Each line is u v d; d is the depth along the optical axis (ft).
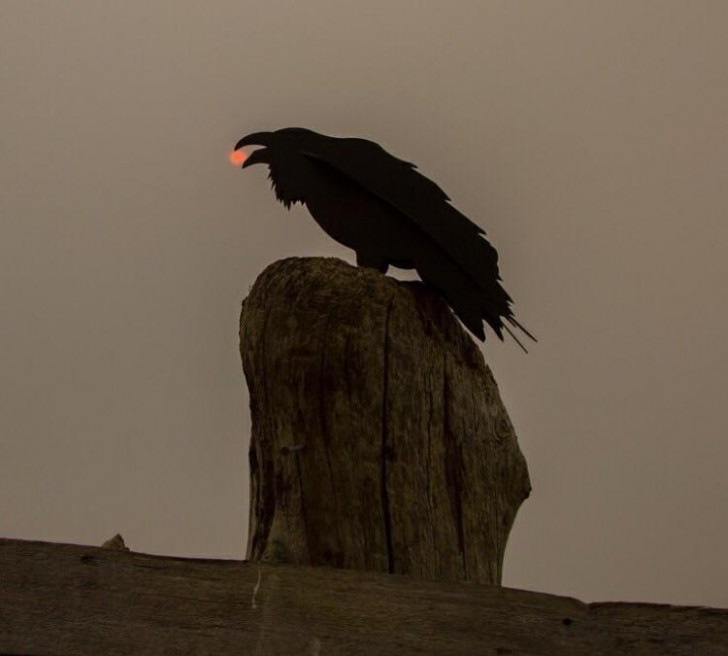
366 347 19.39
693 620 16.88
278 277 20.20
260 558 19.12
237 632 16.43
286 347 19.49
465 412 20.26
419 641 16.55
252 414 20.22
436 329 20.62
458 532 19.63
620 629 16.89
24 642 16.19
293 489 19.12
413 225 21.45
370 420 19.24
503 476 20.92
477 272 21.24
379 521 18.94
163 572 16.70
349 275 20.01
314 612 16.57
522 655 16.63
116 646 16.26
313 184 21.98
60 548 16.70
